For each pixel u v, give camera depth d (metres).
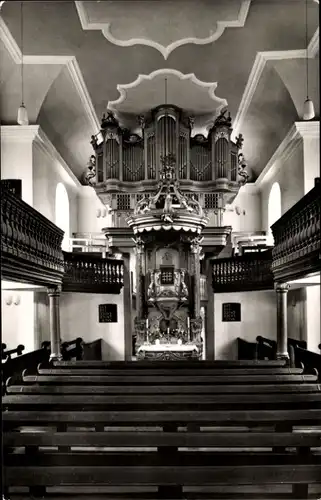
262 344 14.74
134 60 14.68
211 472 5.52
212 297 18.08
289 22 12.51
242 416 6.28
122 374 9.24
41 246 10.39
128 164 17.50
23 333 13.62
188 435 5.86
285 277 11.07
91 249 18.66
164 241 16.48
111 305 18.05
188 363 10.36
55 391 7.84
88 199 20.38
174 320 16.47
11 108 14.12
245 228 20.17
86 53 14.05
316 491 5.88
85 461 5.71
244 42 13.62
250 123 17.78
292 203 15.25
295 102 14.03
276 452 6.22
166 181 16.28
